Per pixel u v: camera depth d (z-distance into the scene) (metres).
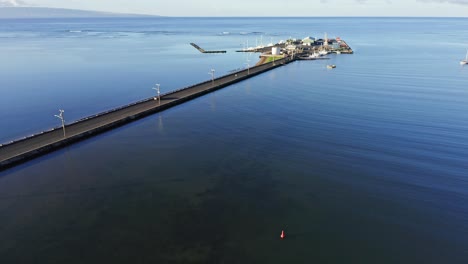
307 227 32.91
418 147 50.38
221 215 34.56
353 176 42.34
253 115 66.06
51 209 35.62
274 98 78.81
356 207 36.06
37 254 29.28
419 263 28.88
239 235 31.69
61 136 52.59
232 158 47.28
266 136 55.16
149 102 72.69
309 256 29.30
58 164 45.56
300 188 39.59
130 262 28.39
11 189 39.41
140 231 32.16
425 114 65.44
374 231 32.53
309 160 46.59
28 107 73.81
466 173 42.66
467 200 37.22
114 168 44.47
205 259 28.72
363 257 29.34
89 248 29.97
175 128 59.25
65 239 31.12
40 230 32.34
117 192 38.78
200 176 42.34
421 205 36.50
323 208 35.81
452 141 52.44
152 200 37.19
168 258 28.83
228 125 60.47
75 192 38.81
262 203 36.62
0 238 31.30
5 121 64.81
